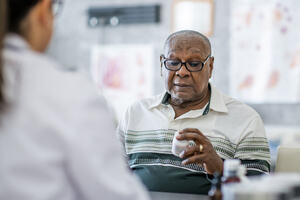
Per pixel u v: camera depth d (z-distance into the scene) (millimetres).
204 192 2062
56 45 4887
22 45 1044
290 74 4281
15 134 970
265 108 4344
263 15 4340
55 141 969
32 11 1098
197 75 2137
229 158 2162
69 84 1015
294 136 3875
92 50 4797
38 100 987
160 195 1753
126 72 4711
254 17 4355
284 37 4293
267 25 4328
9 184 954
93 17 4766
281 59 4297
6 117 980
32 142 968
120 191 1000
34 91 993
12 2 1064
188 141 1854
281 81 4301
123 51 4715
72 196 1001
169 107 2252
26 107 980
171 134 2188
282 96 4301
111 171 1006
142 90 4672
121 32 4723
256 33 4355
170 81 2172
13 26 1084
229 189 1067
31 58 1032
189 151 1842
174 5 4492
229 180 1331
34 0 1091
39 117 974
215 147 2150
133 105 2334
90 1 4797
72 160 967
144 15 4621
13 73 1009
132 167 2215
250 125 2184
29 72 1008
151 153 2186
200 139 1850
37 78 1005
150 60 4641
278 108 4312
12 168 958
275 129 3961
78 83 1027
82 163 966
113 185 994
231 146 2170
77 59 4836
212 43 4430
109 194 990
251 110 2234
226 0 4410
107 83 4762
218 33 4426
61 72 1042
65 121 978
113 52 4750
